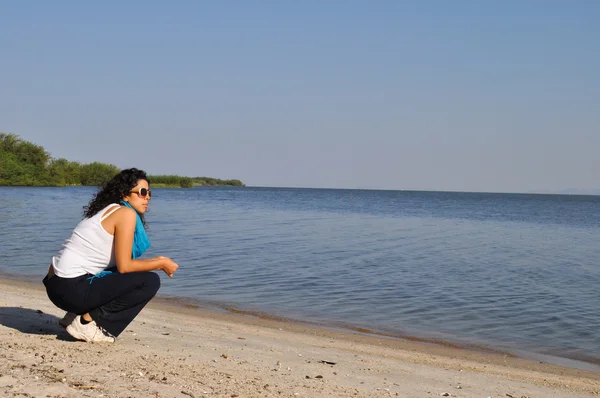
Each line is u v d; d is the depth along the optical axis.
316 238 23.95
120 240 5.34
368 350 7.85
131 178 5.55
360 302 11.55
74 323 5.66
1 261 15.34
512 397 5.63
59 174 106.75
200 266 15.44
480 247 22.81
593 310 11.38
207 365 5.44
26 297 9.20
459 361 7.68
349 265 16.39
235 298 11.47
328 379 5.46
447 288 13.36
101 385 4.38
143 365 5.10
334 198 96.06
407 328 9.64
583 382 6.92
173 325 8.12
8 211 35.22
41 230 23.53
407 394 5.22
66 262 5.39
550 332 9.70
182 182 149.50
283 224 31.56
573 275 15.89
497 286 13.86
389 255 19.02
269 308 10.66
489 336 9.35
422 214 48.78
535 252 21.58
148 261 5.48
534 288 13.71
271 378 5.20
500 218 46.62
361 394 4.98
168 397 4.23
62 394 4.11
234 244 20.80
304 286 13.02
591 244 25.16
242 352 6.45
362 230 29.03
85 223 5.43
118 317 5.70
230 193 114.44
